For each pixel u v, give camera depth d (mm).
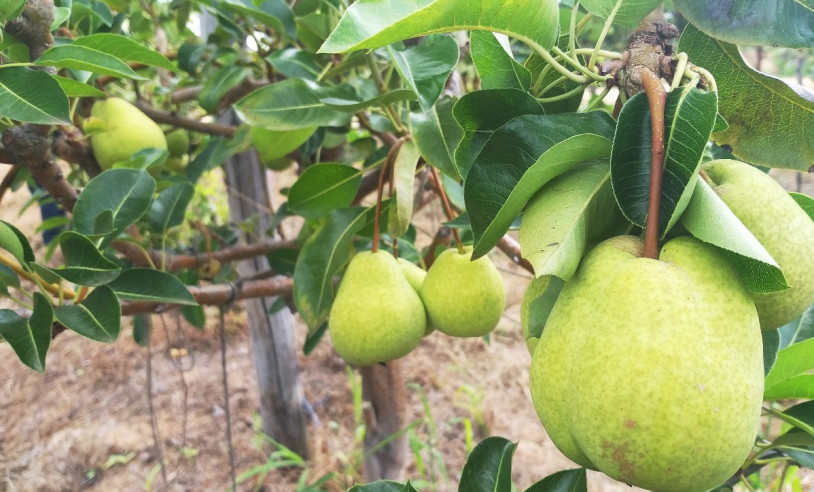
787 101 296
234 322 1569
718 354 192
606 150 232
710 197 209
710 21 264
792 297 232
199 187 1241
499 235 240
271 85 469
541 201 235
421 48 397
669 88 237
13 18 342
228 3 525
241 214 886
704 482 197
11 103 312
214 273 645
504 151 238
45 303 373
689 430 186
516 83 298
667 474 192
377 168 541
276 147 579
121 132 592
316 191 496
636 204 223
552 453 1169
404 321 428
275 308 737
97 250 388
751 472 423
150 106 713
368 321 422
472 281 444
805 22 251
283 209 673
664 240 229
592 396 195
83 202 456
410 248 662
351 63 492
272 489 1089
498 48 288
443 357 1464
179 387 1356
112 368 1428
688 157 207
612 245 223
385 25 197
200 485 1100
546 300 255
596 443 197
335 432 1230
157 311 491
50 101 314
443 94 421
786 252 227
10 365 1449
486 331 462
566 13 391
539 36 244
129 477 1117
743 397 195
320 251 469
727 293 205
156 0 842
